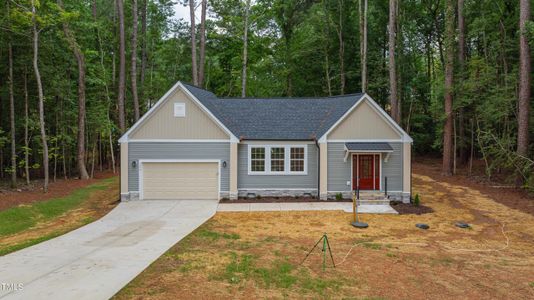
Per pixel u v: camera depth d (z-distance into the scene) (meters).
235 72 32.25
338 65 32.56
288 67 33.09
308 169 16.98
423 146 35.44
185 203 15.70
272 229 11.34
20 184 20.92
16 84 21.61
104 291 6.22
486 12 23.17
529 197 16.39
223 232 10.83
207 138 16.50
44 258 8.16
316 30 31.98
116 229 11.21
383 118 16.50
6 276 6.98
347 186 16.53
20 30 18.89
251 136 16.92
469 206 15.05
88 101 27.62
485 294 6.61
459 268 7.98
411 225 12.05
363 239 10.28
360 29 28.06
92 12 29.27
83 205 15.78
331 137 16.52
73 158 28.14
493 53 22.67
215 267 7.57
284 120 18.09
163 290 6.31
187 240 9.80
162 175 16.52
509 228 11.66
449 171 23.91
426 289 6.79
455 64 24.25
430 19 33.09
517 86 20.11
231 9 30.31
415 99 34.03
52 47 21.59
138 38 32.44
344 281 7.05
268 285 6.72
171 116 16.41
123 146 16.25
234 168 16.41
